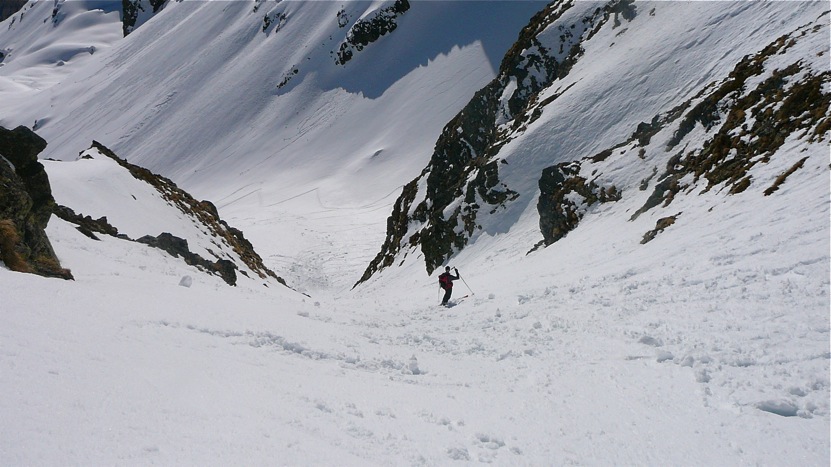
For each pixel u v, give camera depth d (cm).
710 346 819
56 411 407
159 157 19762
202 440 412
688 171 2439
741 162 2045
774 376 687
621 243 2128
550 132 4403
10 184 1355
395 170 13662
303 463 408
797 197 1452
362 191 13000
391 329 1412
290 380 684
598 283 1490
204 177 17338
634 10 5109
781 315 859
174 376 581
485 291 2095
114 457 349
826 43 2255
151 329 812
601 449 556
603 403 694
